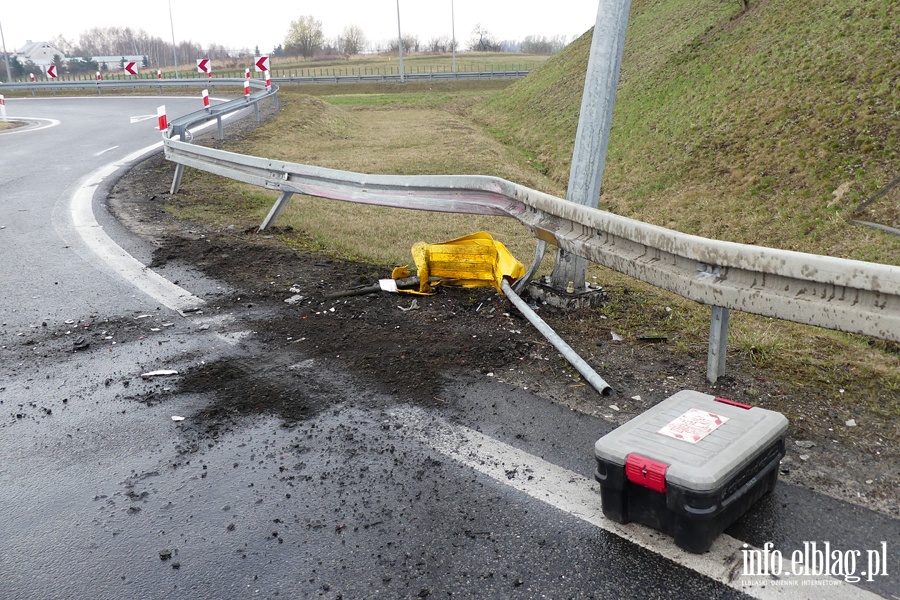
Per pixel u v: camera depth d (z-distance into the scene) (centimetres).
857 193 1373
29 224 946
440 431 396
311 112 2836
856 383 442
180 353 517
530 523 311
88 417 420
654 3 3653
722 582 271
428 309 606
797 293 383
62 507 332
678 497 279
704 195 1680
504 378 464
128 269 736
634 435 310
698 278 434
